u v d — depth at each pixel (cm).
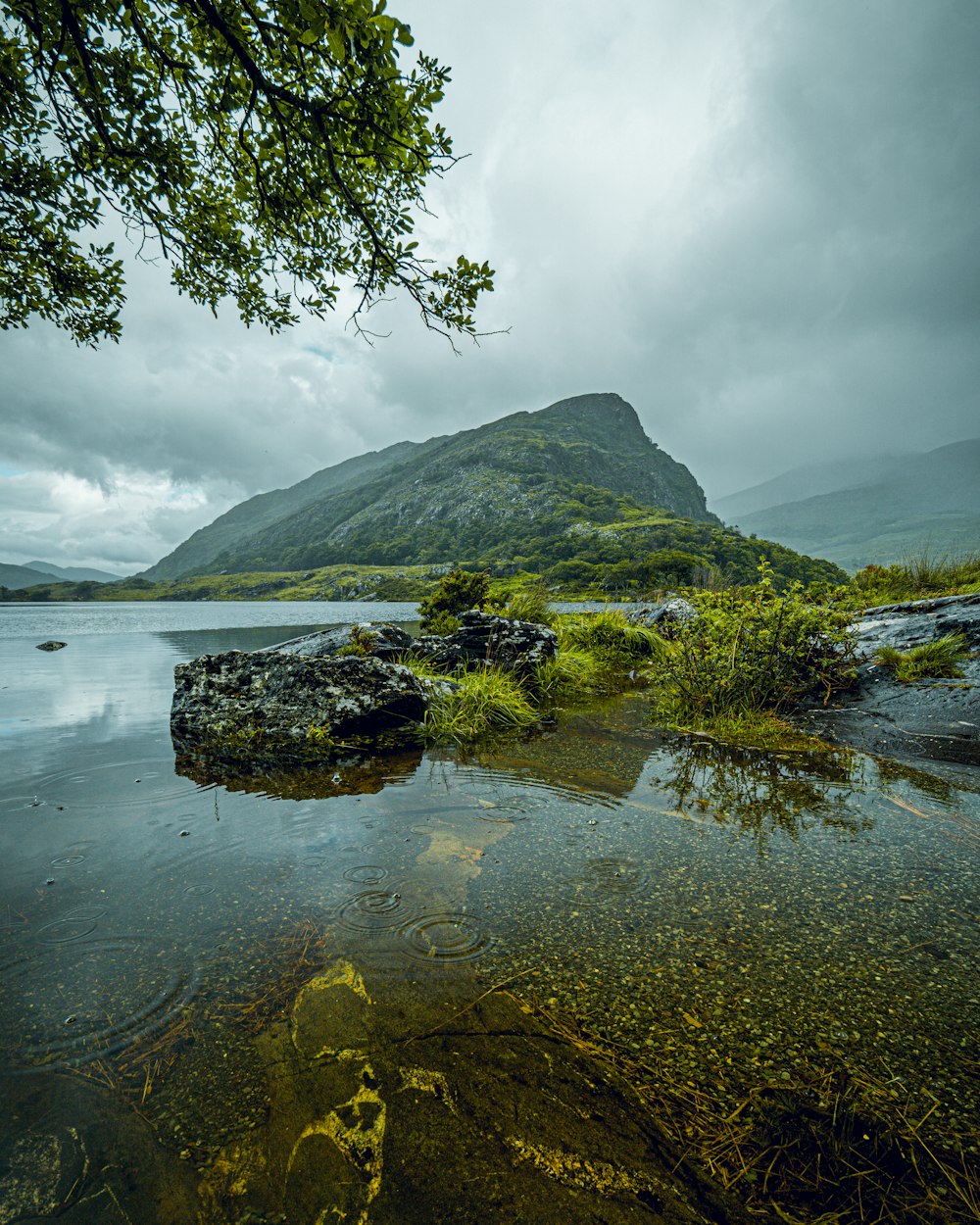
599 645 1164
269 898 269
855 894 271
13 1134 149
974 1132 150
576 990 205
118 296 589
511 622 924
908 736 534
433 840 336
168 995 202
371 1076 167
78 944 232
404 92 340
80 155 447
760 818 365
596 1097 160
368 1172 139
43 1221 129
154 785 438
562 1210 131
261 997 201
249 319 596
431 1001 199
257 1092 162
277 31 318
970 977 211
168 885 281
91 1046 178
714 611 700
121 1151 145
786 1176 139
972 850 316
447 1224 128
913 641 728
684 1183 137
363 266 467
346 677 588
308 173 400
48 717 686
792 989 205
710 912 256
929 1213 130
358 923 247
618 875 291
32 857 312
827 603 668
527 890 276
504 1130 150
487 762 494
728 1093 162
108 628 2945
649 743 556
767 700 670
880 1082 165
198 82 378
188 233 516
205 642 1958
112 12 342
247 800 405
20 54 397
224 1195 134
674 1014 192
